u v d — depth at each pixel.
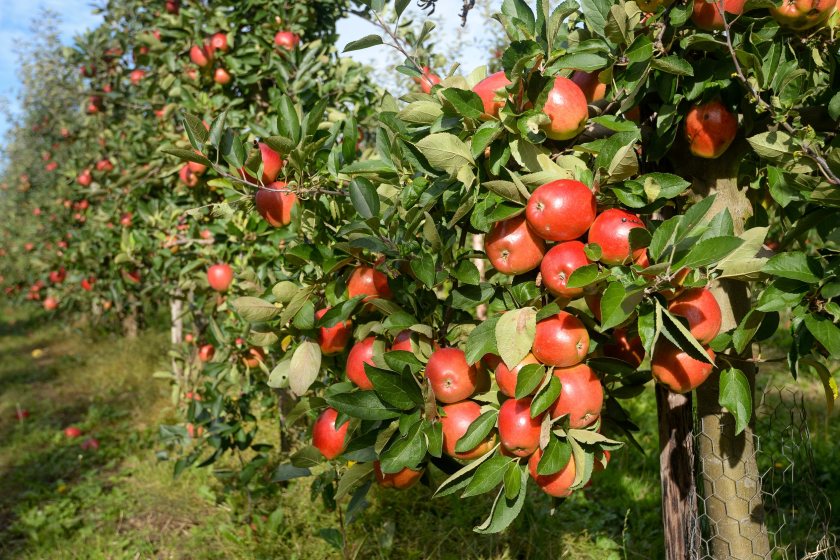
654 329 1.44
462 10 2.59
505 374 1.60
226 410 4.45
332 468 2.50
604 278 1.46
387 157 2.13
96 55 6.64
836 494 4.20
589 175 1.62
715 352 1.88
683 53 1.75
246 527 4.38
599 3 1.81
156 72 5.54
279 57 4.79
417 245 1.88
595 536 4.08
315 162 2.37
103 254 7.35
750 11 1.83
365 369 1.67
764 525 2.30
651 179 1.55
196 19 4.78
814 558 2.80
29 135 14.81
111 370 9.45
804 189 1.71
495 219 1.57
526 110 1.65
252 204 2.47
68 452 6.53
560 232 1.51
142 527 4.72
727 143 1.87
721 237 1.37
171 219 5.30
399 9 2.04
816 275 1.56
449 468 1.95
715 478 2.28
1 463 6.40
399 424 1.69
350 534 4.10
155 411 7.52
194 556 4.25
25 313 16.47
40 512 5.05
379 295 2.04
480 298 1.85
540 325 1.55
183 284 4.84
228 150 2.11
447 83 1.90
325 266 2.01
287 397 5.00
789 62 1.73
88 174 7.39
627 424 2.10
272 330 2.42
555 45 2.06
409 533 4.10
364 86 5.15
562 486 1.62
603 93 1.91
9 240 14.20
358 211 1.89
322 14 5.35
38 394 8.88
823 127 1.93
